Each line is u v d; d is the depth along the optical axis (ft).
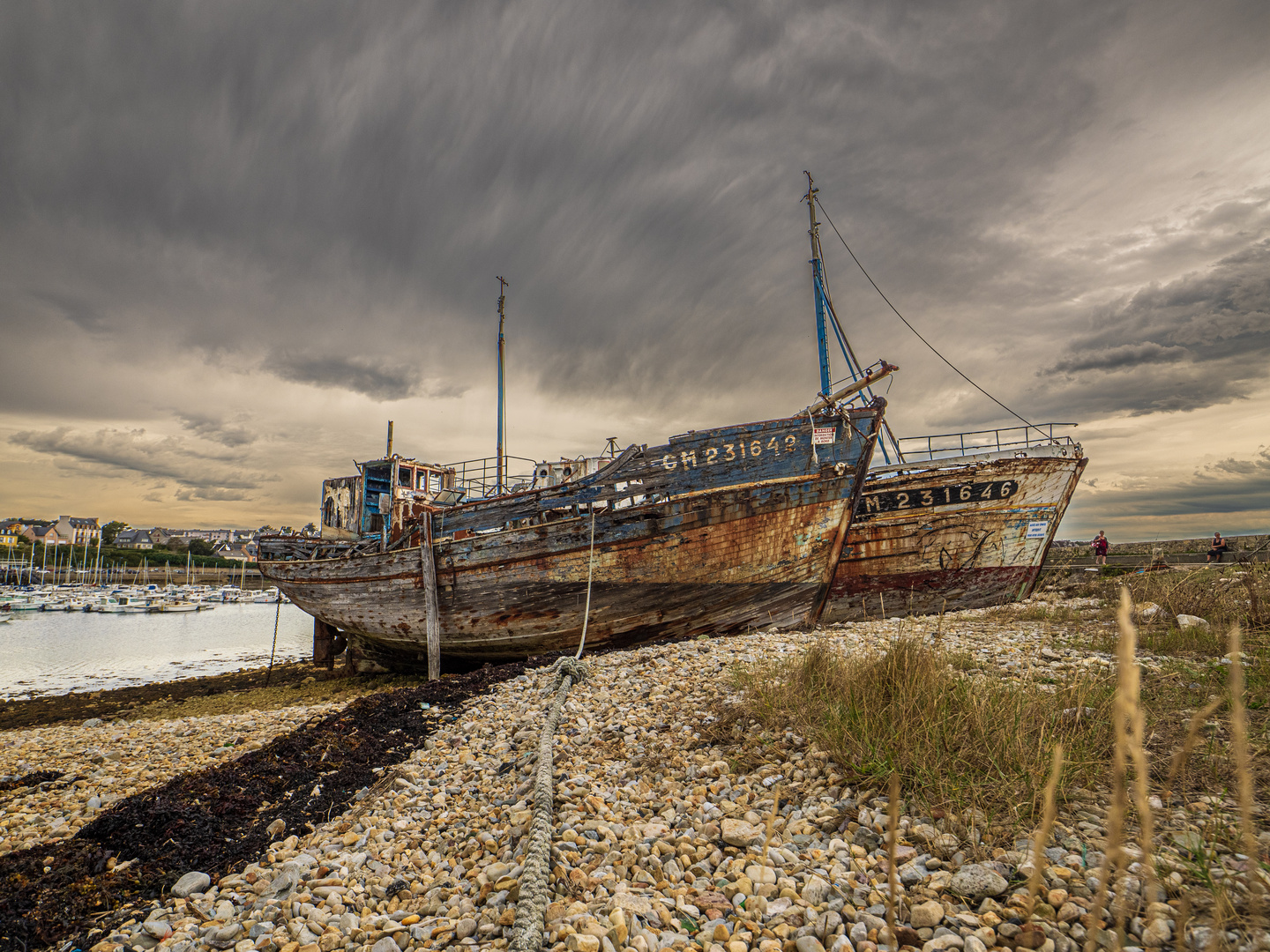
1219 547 86.38
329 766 24.66
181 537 647.15
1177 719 17.93
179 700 64.64
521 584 49.90
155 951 13.96
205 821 19.65
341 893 15.66
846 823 14.98
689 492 46.78
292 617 221.25
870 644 34.78
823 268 76.89
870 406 48.37
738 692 25.55
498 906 13.91
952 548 56.90
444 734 28.19
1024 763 15.03
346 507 69.62
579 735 24.44
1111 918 10.23
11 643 134.82
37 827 24.27
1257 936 5.12
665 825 16.52
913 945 10.77
